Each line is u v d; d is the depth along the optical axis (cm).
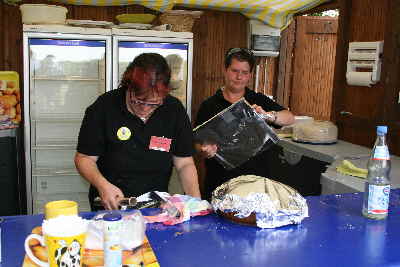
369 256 115
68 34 343
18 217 139
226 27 440
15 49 383
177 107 187
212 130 223
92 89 382
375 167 150
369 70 306
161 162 184
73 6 394
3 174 341
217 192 143
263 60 454
